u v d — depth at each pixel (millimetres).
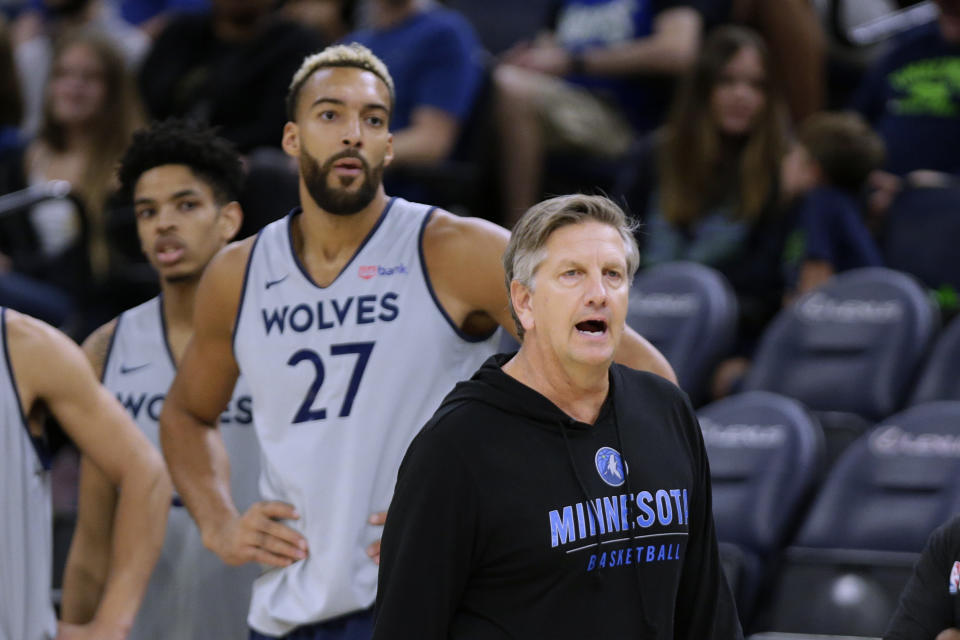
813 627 15422
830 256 19516
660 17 23438
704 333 19094
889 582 15312
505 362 9258
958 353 17844
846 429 17578
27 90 25266
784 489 16594
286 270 11336
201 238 13141
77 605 12898
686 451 9352
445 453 8734
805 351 18703
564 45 24125
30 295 20234
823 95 24094
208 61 22094
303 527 11133
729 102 19969
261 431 11391
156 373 13344
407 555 8711
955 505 15516
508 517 8648
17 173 21656
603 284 8664
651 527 8977
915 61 21312
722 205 20203
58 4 25797
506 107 22547
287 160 19891
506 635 8703
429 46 21906
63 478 20797
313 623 11055
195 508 11781
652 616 8922
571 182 23000
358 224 11219
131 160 13188
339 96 10930
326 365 11086
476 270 10922
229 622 13102
